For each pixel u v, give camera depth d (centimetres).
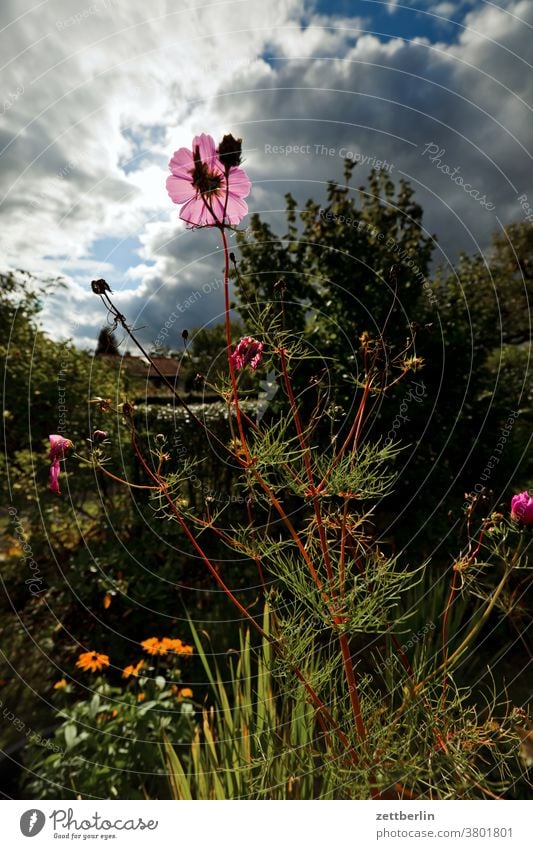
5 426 321
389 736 114
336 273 296
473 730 119
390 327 291
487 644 245
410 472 300
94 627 263
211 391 235
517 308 478
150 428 290
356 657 197
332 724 114
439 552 283
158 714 179
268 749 138
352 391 262
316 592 109
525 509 121
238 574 282
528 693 209
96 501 324
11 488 313
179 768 151
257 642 235
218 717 166
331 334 275
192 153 96
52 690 240
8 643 262
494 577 228
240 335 235
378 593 110
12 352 328
